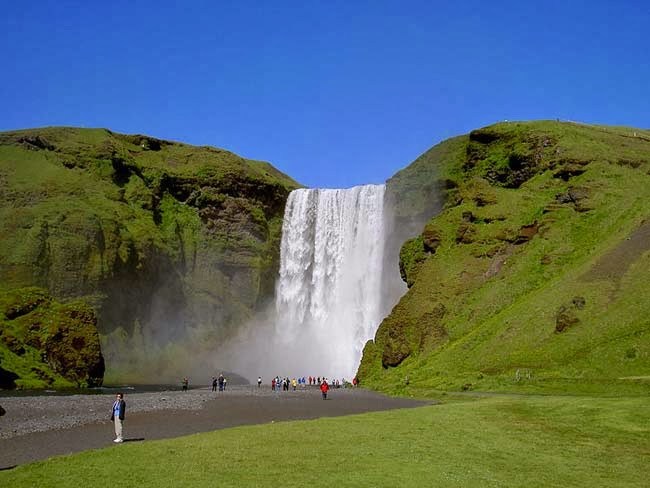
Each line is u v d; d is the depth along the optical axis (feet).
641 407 121.90
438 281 315.58
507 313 254.27
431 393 201.57
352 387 294.46
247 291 481.87
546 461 91.50
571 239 287.48
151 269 435.53
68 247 397.60
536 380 182.09
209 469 85.10
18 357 301.63
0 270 379.96
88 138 502.79
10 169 444.14
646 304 198.08
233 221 496.64
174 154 540.93
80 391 283.18
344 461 89.81
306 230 496.23
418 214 412.57
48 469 85.56
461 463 89.66
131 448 98.73
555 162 345.72
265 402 196.13
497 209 335.06
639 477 83.66
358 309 440.04
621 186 304.71
